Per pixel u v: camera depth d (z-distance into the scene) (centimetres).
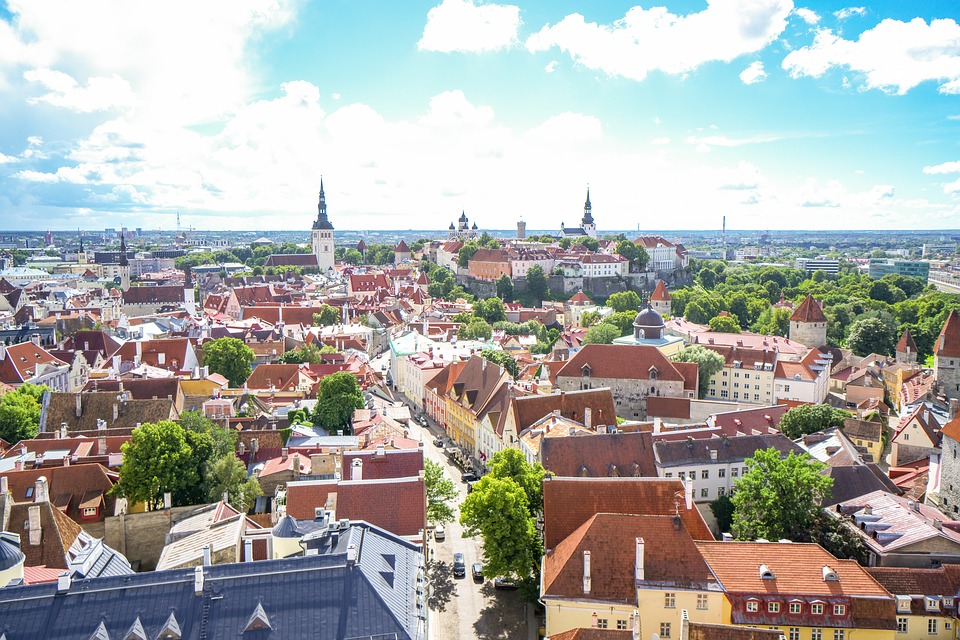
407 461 10219
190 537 8306
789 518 8825
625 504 8688
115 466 10875
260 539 7531
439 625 8812
